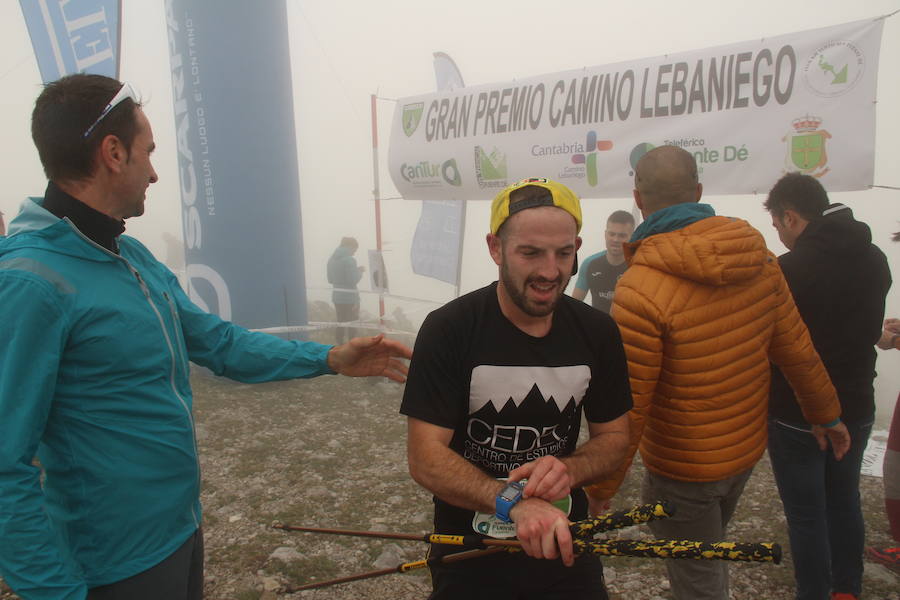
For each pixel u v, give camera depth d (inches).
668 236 75.4
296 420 211.5
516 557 64.4
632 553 49.1
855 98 154.6
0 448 50.8
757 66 165.9
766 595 107.7
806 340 83.4
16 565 51.1
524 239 55.3
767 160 166.7
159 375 62.0
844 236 91.2
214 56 245.3
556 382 60.7
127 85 60.9
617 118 188.7
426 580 113.9
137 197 62.0
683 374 74.9
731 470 77.4
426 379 59.9
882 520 135.4
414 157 234.7
